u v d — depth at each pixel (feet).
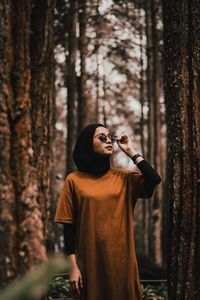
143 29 61.98
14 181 10.55
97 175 13.98
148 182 13.74
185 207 14.78
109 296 13.42
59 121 80.94
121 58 56.54
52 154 49.42
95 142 13.93
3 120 10.57
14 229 10.35
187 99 15.15
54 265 6.22
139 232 92.43
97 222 13.50
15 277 10.14
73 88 51.42
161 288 26.32
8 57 10.92
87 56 51.37
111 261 13.38
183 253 14.62
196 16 15.35
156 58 56.39
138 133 82.23
